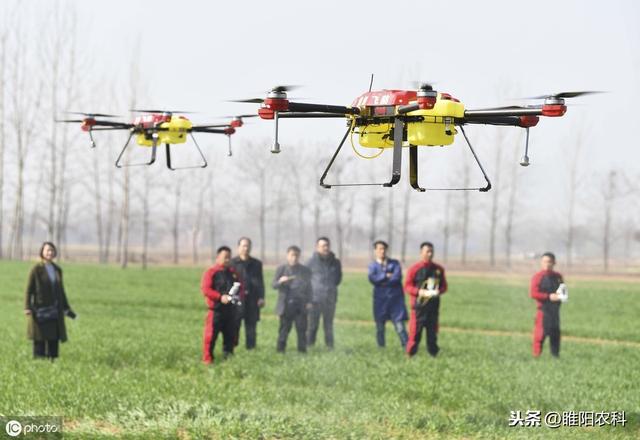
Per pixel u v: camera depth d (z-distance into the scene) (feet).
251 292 75.72
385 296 79.20
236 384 57.88
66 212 333.62
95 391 52.21
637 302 148.87
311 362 67.26
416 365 66.33
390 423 47.01
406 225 305.53
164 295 140.26
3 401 49.55
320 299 78.74
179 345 76.84
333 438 42.80
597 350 82.38
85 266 227.40
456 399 53.26
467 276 251.19
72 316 68.59
